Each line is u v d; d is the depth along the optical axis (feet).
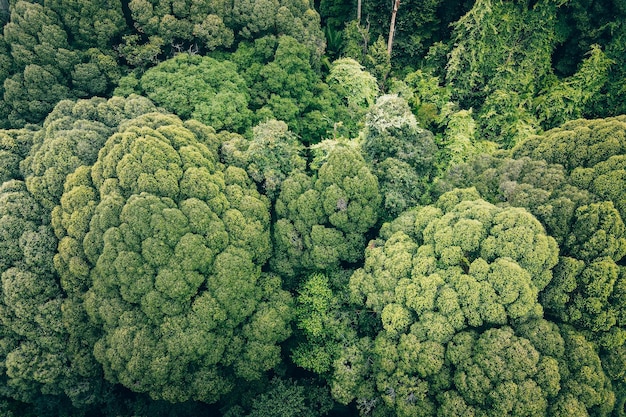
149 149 56.08
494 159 61.00
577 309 48.11
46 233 57.16
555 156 55.72
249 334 58.39
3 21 71.92
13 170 62.13
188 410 62.49
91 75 71.26
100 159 57.77
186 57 71.10
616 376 47.88
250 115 71.31
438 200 59.52
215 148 64.39
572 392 45.01
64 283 56.44
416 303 51.37
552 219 51.01
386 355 52.01
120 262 53.42
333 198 58.75
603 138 52.16
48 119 65.77
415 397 49.39
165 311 54.29
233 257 57.26
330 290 61.82
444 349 49.03
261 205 61.31
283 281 64.80
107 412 64.34
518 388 44.24
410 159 65.21
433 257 53.21
